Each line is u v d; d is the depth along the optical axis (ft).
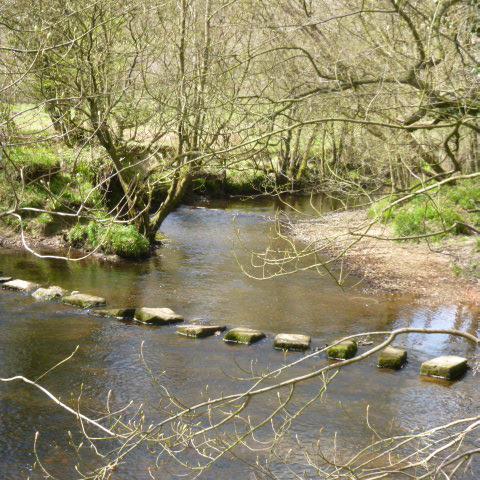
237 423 25.95
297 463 23.15
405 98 34.40
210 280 47.88
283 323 38.78
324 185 57.47
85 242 54.34
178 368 31.24
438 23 27.76
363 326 38.86
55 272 47.78
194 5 49.03
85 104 44.04
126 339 34.73
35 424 25.27
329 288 46.98
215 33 48.24
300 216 78.13
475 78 26.91
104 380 29.50
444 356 32.91
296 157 92.58
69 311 38.88
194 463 23.03
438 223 59.31
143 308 38.52
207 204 84.84
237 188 90.74
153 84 46.78
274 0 39.40
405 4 29.01
